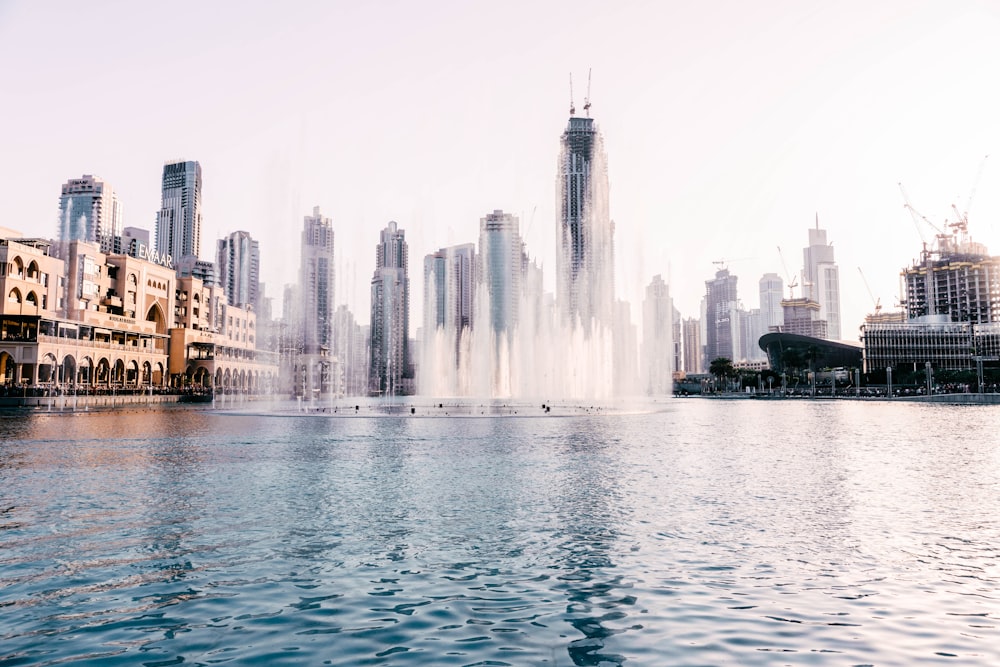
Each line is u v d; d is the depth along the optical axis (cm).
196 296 16412
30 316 10212
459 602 1391
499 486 2877
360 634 1220
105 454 4031
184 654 1134
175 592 1456
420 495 2636
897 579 1539
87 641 1191
